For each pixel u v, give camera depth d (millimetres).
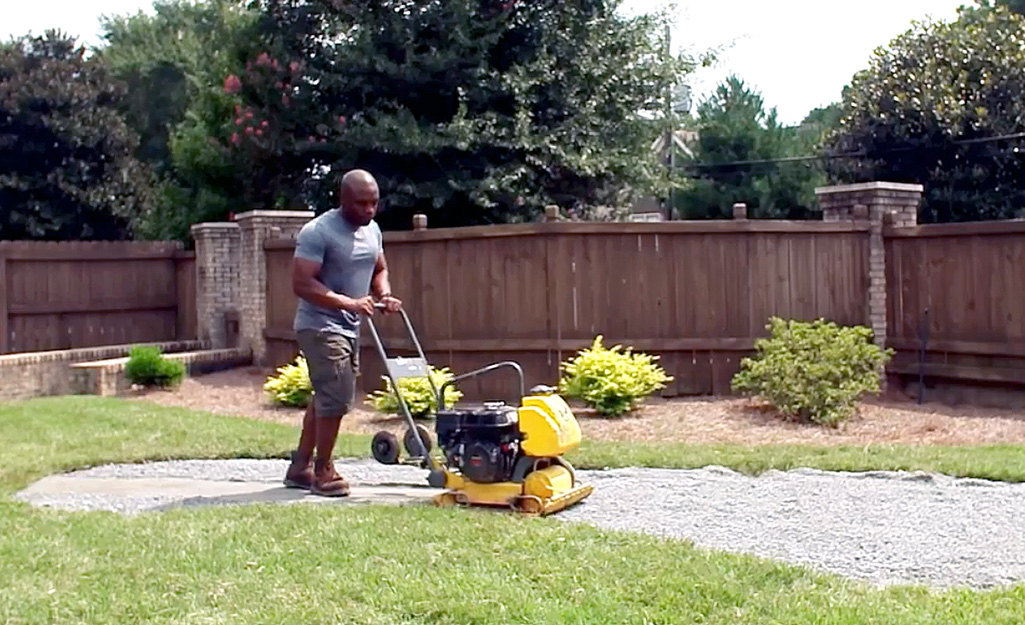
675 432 9594
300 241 6754
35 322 16453
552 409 6449
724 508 6621
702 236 11578
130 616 4512
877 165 20359
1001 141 19312
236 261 16000
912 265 11844
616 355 10555
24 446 9109
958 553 5535
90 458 8594
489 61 17469
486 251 11828
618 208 19203
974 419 10016
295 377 11500
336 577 4934
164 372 12969
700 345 11531
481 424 6434
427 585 4750
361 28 17000
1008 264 10992
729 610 4461
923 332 11664
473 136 16562
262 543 5590
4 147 19062
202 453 8859
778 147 26594
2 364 13352
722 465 7883
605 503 6773
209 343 15898
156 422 10258
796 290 11750
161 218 22406
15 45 20234
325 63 17656
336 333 6883
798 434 9406
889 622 4297
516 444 6477
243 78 18297
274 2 18219
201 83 21812
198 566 5199
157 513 6477
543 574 4934
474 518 6082
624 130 18609
